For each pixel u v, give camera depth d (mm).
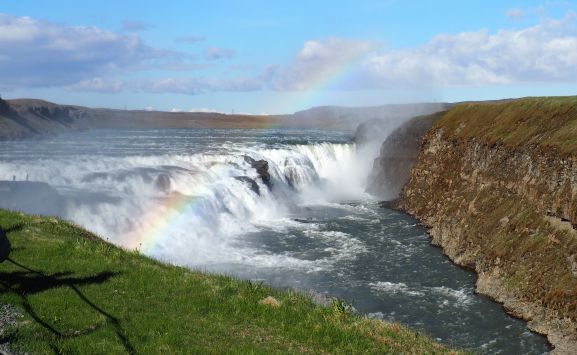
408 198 55375
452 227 40438
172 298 15141
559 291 24891
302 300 17297
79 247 18750
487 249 33531
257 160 63219
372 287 30984
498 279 30000
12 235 19422
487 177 40625
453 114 56219
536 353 22562
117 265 17609
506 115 45125
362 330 15094
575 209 27438
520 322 25781
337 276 32938
